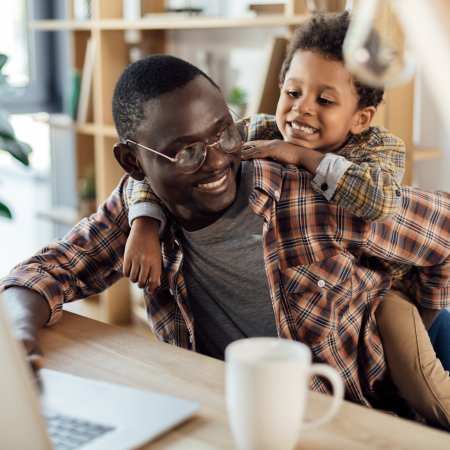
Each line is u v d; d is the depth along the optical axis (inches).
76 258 44.2
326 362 43.5
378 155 44.9
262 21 80.8
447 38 15.1
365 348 45.8
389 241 43.2
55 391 28.6
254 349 22.8
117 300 117.6
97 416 26.1
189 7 101.6
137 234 42.1
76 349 34.6
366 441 24.6
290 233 43.4
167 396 27.7
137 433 24.6
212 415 26.8
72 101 120.4
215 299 47.2
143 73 38.3
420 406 44.9
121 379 30.7
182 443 24.5
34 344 32.4
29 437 21.5
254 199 41.8
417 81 85.0
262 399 21.2
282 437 21.6
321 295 43.3
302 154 44.5
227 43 106.6
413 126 85.7
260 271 44.6
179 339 48.3
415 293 48.1
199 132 37.5
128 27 100.0
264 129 54.1
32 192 179.8
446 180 84.8
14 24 154.3
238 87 98.3
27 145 100.7
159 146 38.3
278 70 85.4
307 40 47.6
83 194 123.4
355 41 18.7
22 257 147.3
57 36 155.3
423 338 45.4
